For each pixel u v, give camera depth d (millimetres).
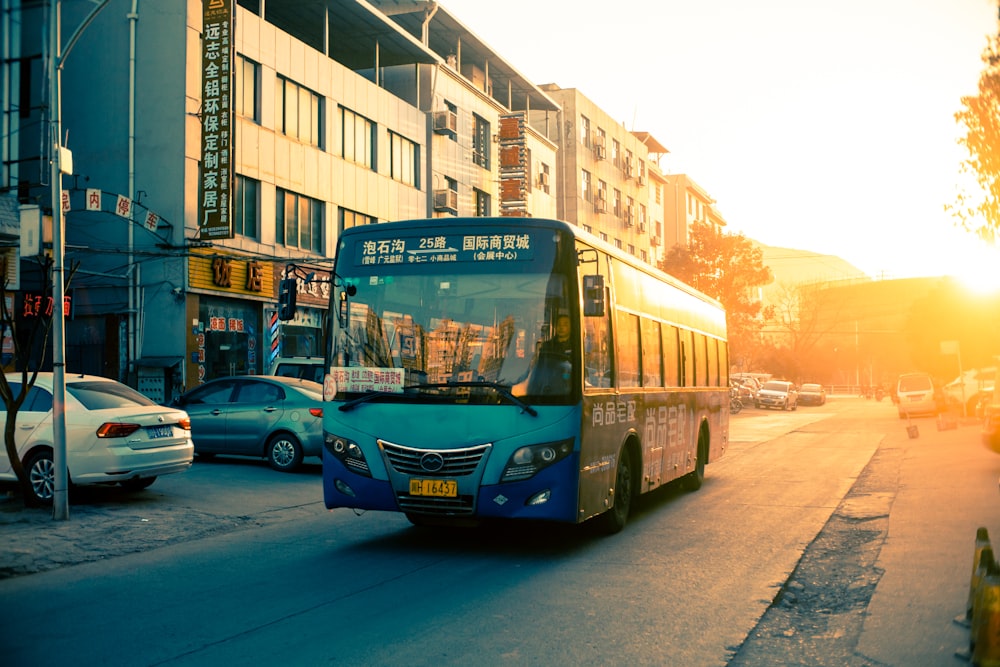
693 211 81562
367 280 8688
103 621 6109
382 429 8328
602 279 8383
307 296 27375
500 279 8359
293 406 15242
